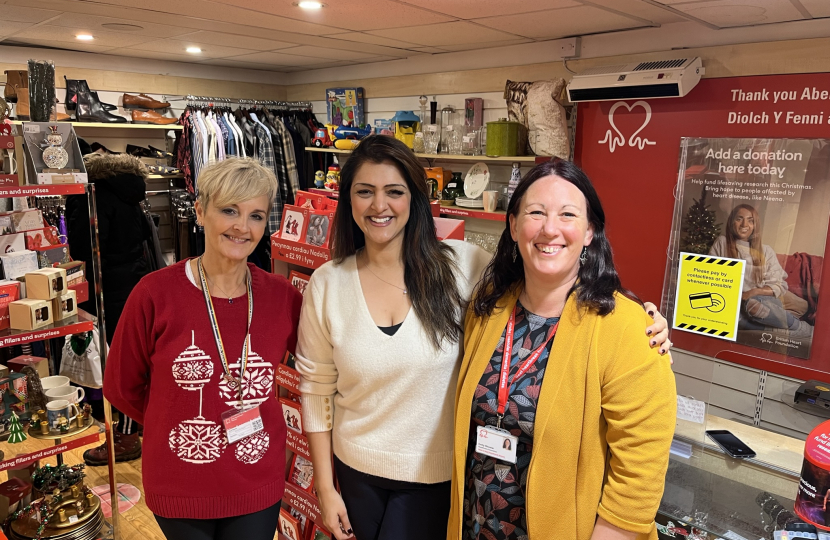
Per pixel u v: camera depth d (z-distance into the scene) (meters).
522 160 3.65
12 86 2.60
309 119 5.67
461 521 1.40
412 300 1.52
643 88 3.09
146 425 1.56
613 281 1.32
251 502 1.57
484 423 1.35
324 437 1.70
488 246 4.14
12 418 2.14
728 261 2.77
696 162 3.10
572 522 1.24
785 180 2.83
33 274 2.13
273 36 3.72
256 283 1.65
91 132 5.06
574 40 3.50
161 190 5.33
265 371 1.60
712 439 1.80
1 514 2.21
